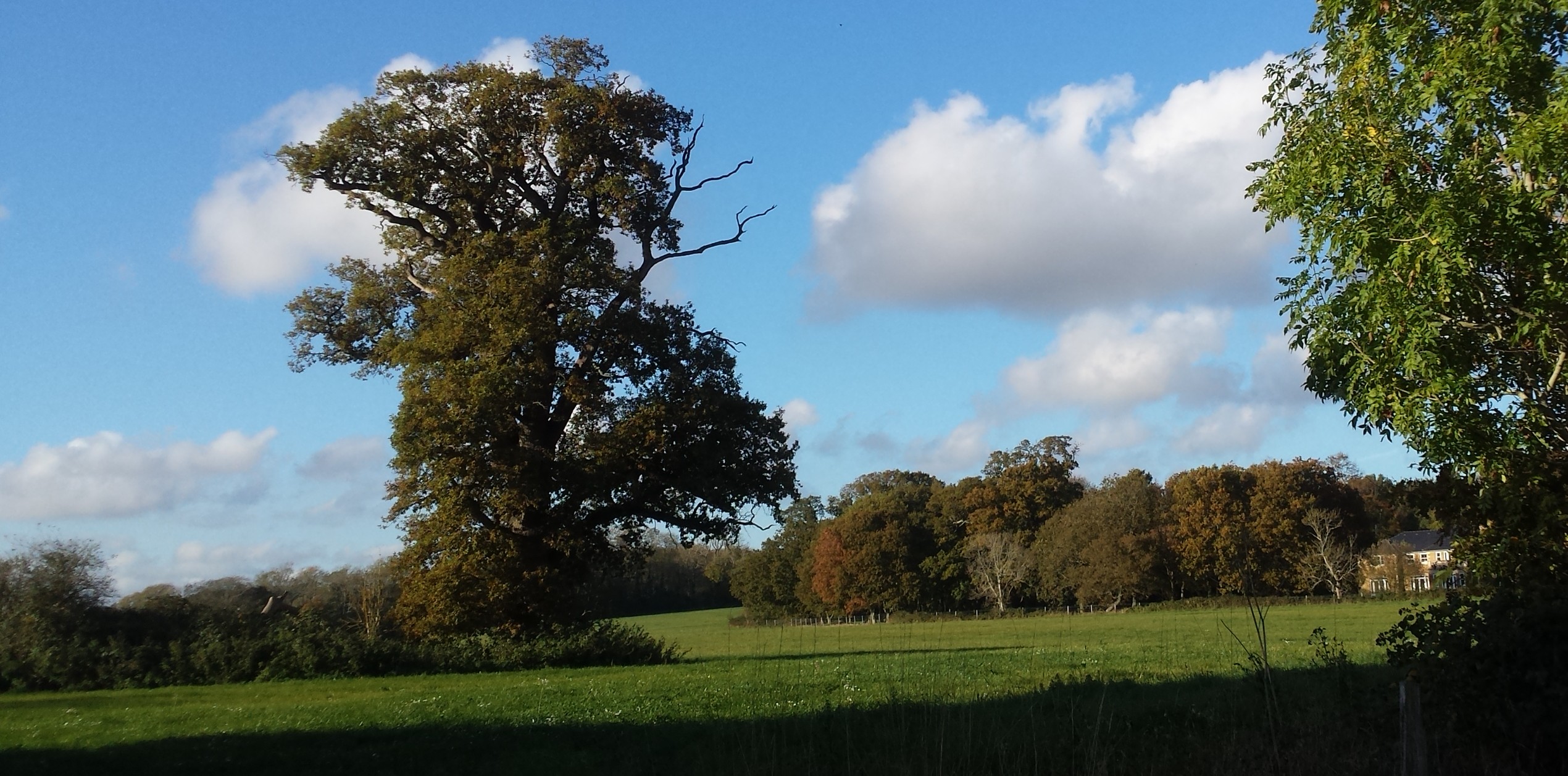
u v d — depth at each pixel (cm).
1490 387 1201
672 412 3262
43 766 1261
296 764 1260
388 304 3694
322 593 4762
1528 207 1144
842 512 10956
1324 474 7919
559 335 3136
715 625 6769
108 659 2759
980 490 9731
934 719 1196
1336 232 1261
